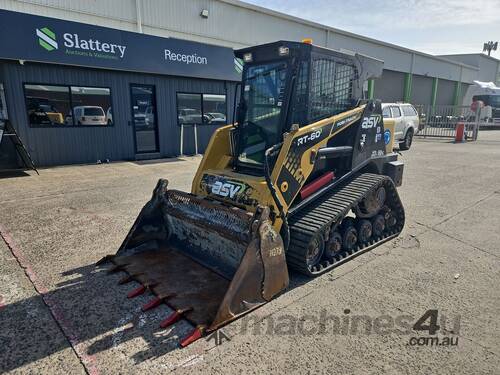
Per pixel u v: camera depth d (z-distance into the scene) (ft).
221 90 42.86
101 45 31.81
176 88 39.01
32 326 9.40
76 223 17.46
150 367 7.95
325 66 13.10
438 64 101.81
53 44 29.25
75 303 10.43
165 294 10.52
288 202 11.57
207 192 12.95
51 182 26.13
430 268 12.94
